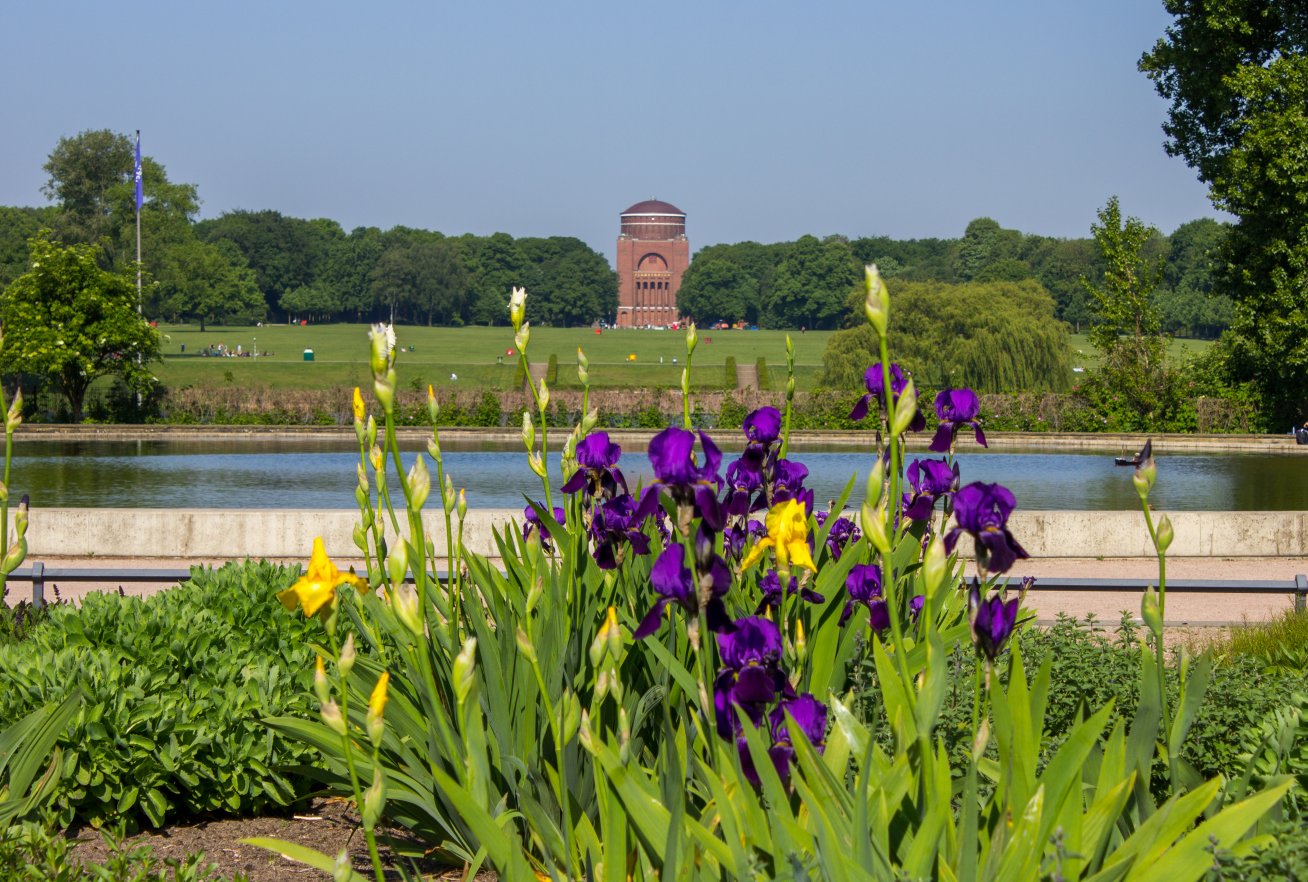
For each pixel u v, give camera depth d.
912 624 4.95
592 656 3.11
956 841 2.89
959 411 4.82
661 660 3.94
